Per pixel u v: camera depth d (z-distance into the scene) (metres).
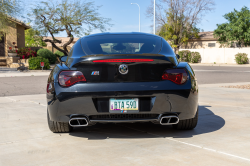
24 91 8.89
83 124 3.28
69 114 3.18
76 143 3.25
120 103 3.12
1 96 7.74
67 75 3.16
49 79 3.38
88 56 3.16
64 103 3.15
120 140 3.36
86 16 23.31
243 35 34.25
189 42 44.34
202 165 2.50
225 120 4.41
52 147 3.11
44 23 23.62
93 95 3.07
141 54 3.19
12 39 24.56
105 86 3.08
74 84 3.13
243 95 7.50
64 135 3.62
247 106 5.74
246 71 20.30
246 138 3.37
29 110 5.44
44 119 4.61
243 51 33.59
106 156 2.78
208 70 21.56
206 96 7.31
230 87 9.74
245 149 2.95
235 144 3.12
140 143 3.22
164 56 3.22
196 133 3.63
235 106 5.75
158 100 3.11
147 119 3.14
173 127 3.88
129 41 3.75
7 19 20.58
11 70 19.52
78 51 3.56
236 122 4.26
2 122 4.38
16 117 4.77
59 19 23.64
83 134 3.66
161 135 3.55
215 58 36.00
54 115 3.27
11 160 2.71
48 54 25.20
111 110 3.12
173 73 3.18
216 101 6.44
